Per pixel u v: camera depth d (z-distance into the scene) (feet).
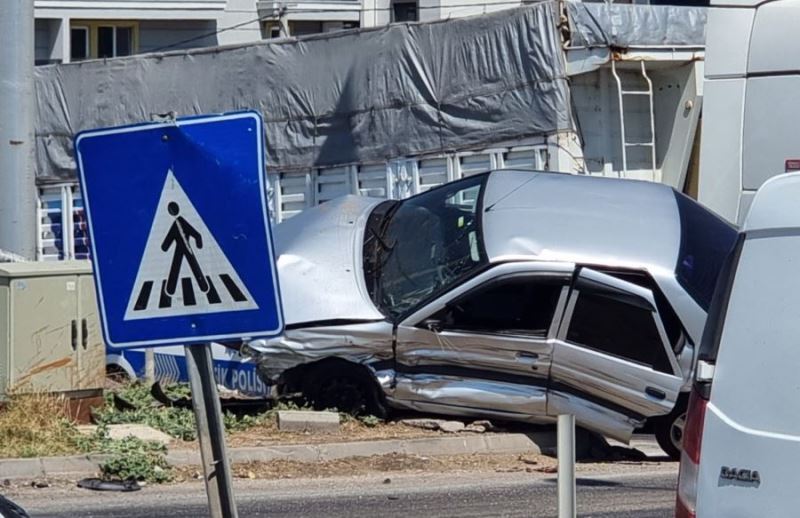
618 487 45.37
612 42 80.94
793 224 19.81
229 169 20.66
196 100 92.17
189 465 46.93
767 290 20.03
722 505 20.17
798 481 19.42
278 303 20.71
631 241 52.60
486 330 51.98
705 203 71.82
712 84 71.92
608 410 51.31
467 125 83.46
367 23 148.56
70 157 95.20
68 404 51.24
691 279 51.75
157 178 20.84
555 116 80.33
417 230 56.29
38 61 143.84
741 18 71.26
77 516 39.17
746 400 20.08
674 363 50.88
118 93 94.22
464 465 48.96
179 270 20.88
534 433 52.54
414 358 52.60
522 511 40.68
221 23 147.43
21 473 44.68
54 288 50.70
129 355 64.08
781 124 70.28
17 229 60.90
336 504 41.60
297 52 89.25
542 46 80.48
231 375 58.34
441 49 84.17
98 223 21.07
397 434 51.72
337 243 56.70
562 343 51.31
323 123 88.48
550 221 53.52
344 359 53.31
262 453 48.01
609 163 82.84
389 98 85.97
